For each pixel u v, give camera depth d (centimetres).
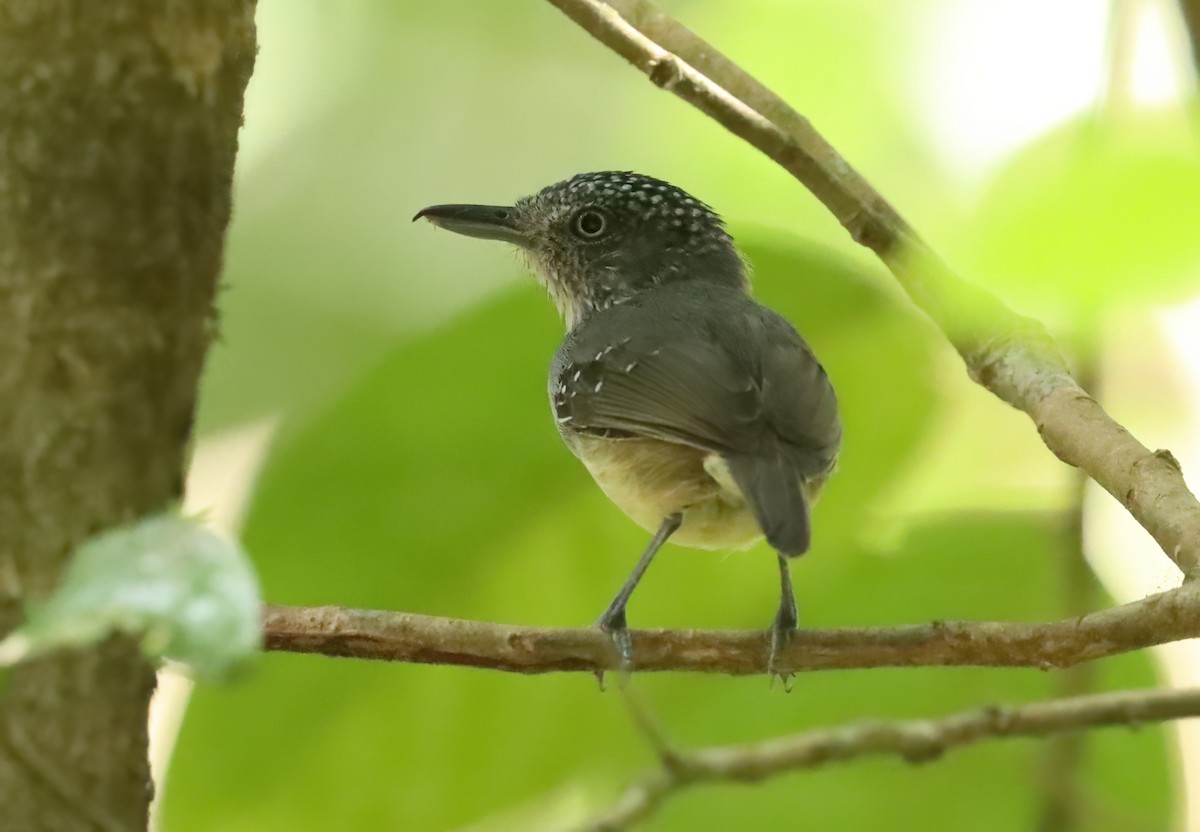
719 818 1012
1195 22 712
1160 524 662
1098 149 407
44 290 471
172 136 490
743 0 1297
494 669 740
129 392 478
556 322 871
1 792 455
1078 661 688
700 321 945
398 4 1561
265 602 771
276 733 888
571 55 1570
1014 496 981
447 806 926
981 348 780
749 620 977
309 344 1390
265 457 857
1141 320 911
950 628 710
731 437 839
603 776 990
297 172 1521
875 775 1002
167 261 488
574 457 911
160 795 879
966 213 452
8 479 465
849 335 918
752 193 1270
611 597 942
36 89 475
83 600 389
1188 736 1158
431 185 1520
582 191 1162
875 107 1277
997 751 986
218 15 503
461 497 887
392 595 894
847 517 936
